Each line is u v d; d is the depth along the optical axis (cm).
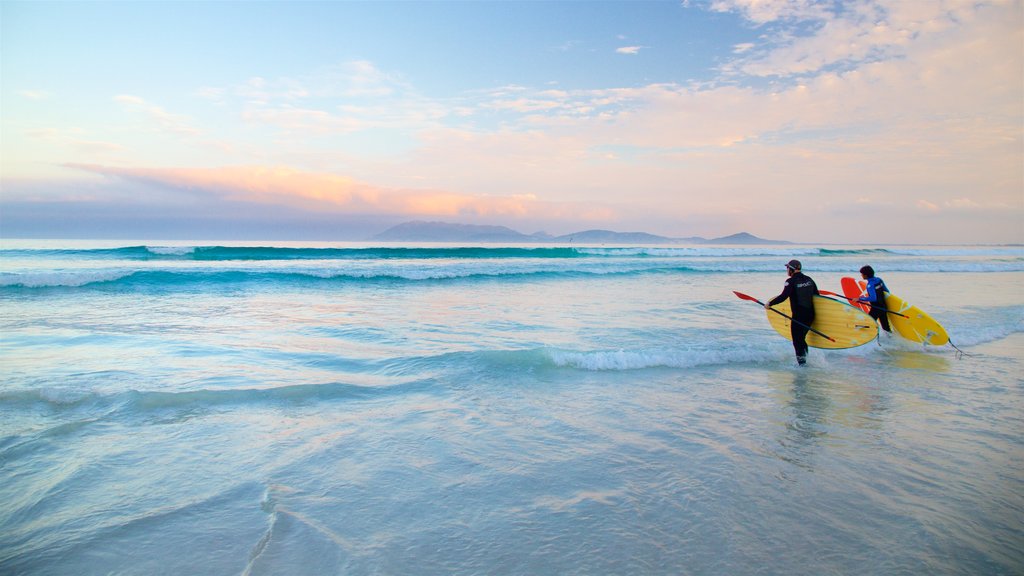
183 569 260
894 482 364
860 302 962
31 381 574
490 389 589
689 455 413
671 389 606
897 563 265
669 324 1056
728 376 673
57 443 414
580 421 491
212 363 682
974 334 950
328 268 2053
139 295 1477
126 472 368
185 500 331
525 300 1436
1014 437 458
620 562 267
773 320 874
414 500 336
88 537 287
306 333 926
